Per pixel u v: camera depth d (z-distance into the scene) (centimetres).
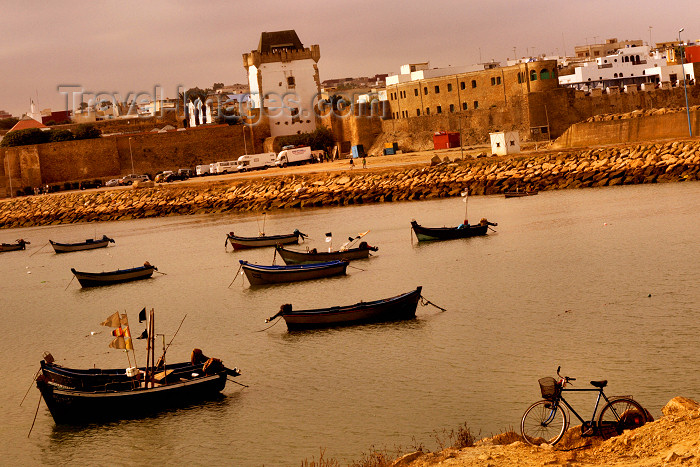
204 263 7088
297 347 3866
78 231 11238
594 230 6650
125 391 3053
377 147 16312
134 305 5516
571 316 3988
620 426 1898
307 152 15325
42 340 4666
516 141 11956
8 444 2947
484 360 3394
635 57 18312
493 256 5981
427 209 9388
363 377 3325
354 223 8831
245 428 2886
